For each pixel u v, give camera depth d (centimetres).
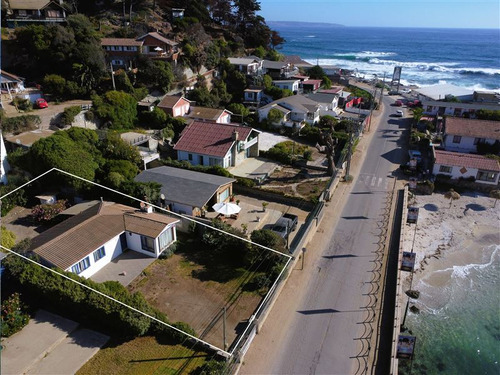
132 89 5941
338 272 2872
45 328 2231
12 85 5403
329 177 4512
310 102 6594
